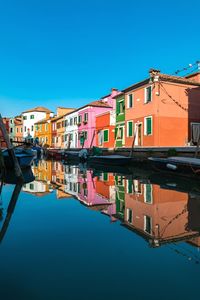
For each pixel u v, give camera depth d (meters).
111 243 5.77
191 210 8.65
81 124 44.94
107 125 36.72
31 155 22.02
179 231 6.59
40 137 65.56
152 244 5.73
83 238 6.10
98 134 39.22
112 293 3.79
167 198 10.61
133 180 16.23
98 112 42.38
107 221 7.52
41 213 8.38
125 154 27.84
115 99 34.38
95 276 4.29
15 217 7.88
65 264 4.73
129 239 6.04
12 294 3.75
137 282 4.10
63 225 7.14
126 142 31.05
